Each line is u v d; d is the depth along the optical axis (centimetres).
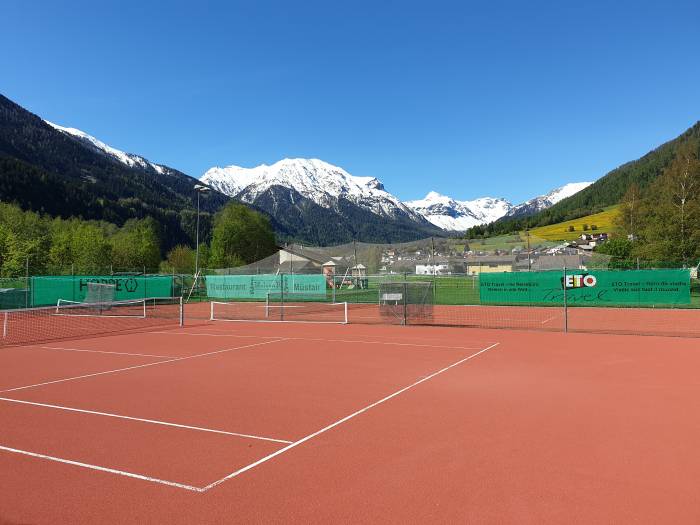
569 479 561
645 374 1145
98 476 580
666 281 2444
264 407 872
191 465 610
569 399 915
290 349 1577
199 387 1032
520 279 2761
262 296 3800
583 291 2612
